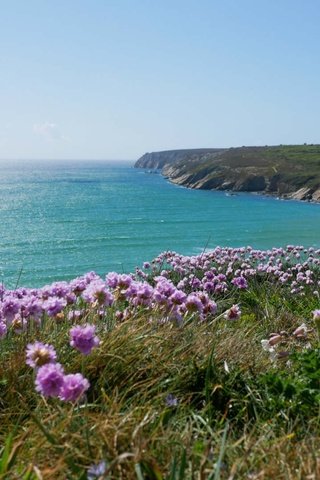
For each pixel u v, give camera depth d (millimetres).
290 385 4582
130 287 6148
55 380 3340
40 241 63188
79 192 144375
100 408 4074
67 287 6023
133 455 2941
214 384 4590
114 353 4715
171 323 5805
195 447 3346
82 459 3162
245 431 3820
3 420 3965
